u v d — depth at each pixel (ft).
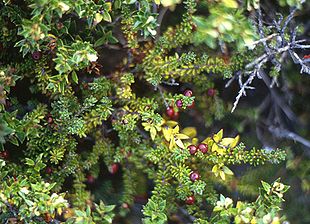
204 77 3.00
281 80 3.13
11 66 2.81
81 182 2.93
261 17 2.87
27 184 2.68
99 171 3.05
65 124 2.80
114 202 3.03
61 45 2.69
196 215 2.93
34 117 2.75
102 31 2.79
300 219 3.07
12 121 2.71
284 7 2.94
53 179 2.88
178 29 2.86
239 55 2.91
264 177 3.07
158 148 2.86
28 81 2.91
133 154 2.96
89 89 2.89
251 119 3.15
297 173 3.10
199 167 2.96
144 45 2.92
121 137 2.92
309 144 3.10
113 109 2.84
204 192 2.95
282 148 3.13
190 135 3.00
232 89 3.15
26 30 2.60
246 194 3.02
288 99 3.14
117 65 2.95
